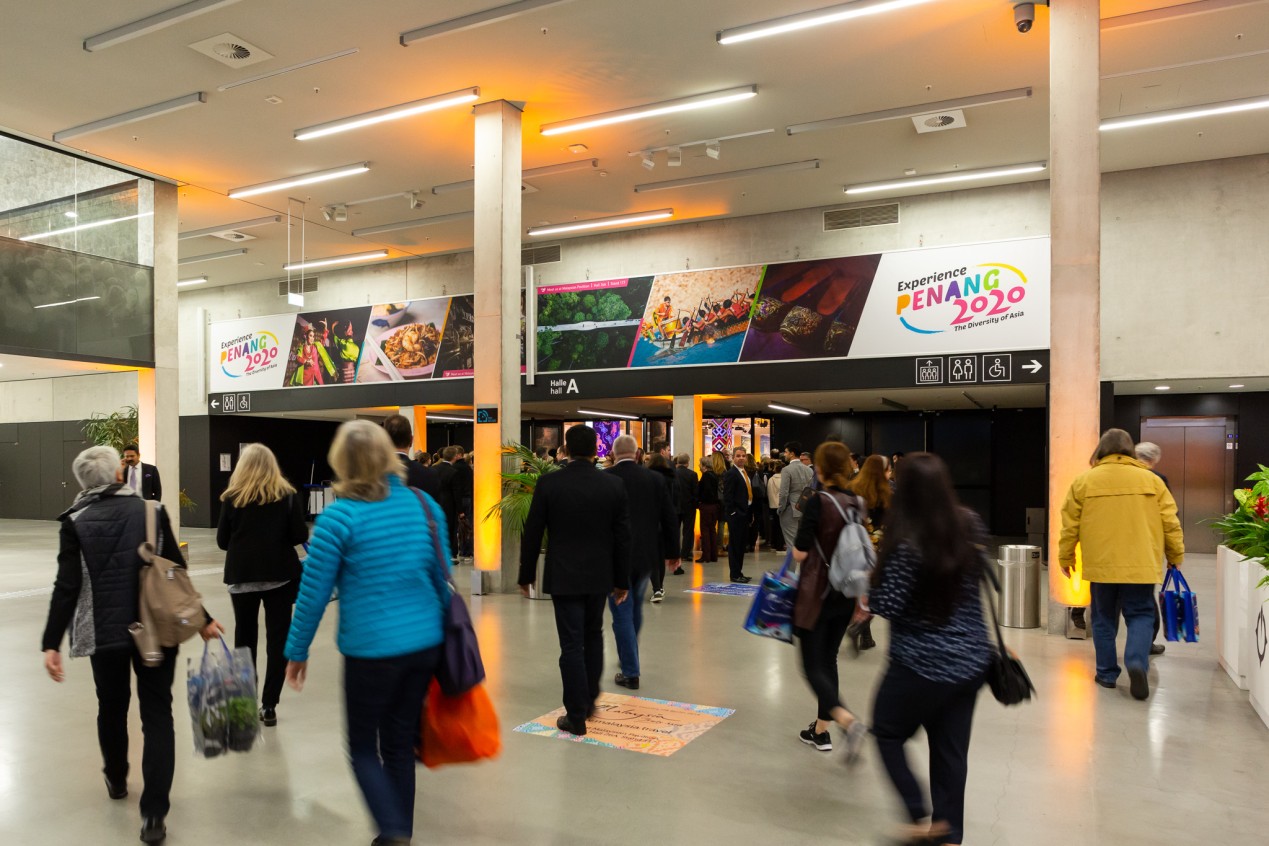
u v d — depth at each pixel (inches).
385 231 598.9
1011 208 498.6
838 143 438.3
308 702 203.0
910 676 104.5
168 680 132.3
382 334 658.8
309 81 370.9
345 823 134.3
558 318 598.5
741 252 563.8
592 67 358.0
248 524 177.9
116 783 142.2
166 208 508.1
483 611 324.8
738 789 146.7
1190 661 243.0
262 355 717.3
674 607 336.2
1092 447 277.7
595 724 183.3
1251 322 439.2
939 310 485.7
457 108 398.0
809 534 156.1
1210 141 422.3
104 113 405.4
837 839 126.9
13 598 368.2
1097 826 132.0
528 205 543.5
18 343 423.8
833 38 330.3
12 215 426.3
